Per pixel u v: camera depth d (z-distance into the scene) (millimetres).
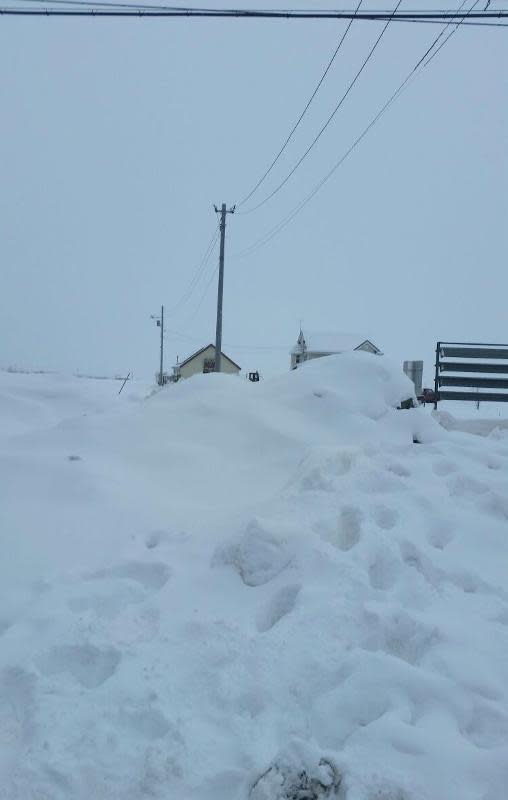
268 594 3928
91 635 3527
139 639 3568
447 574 4207
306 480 5430
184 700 3027
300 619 3482
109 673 3354
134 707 2951
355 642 3379
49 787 2520
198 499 6406
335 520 4742
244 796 2453
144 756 2682
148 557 4562
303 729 2844
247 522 4406
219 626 3537
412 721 2797
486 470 6379
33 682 3145
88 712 2922
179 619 3713
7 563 4562
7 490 5711
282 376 9969
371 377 9516
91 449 7320
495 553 4688
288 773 2480
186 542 4844
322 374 9602
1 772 2613
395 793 2365
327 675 3113
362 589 3807
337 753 2562
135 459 7227
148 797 2494
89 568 4469
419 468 6055
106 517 5422
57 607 3842
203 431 8031
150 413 8531
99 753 2691
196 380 9977
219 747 2721
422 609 3777
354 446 6520
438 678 2994
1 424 13227
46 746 2699
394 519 4887
